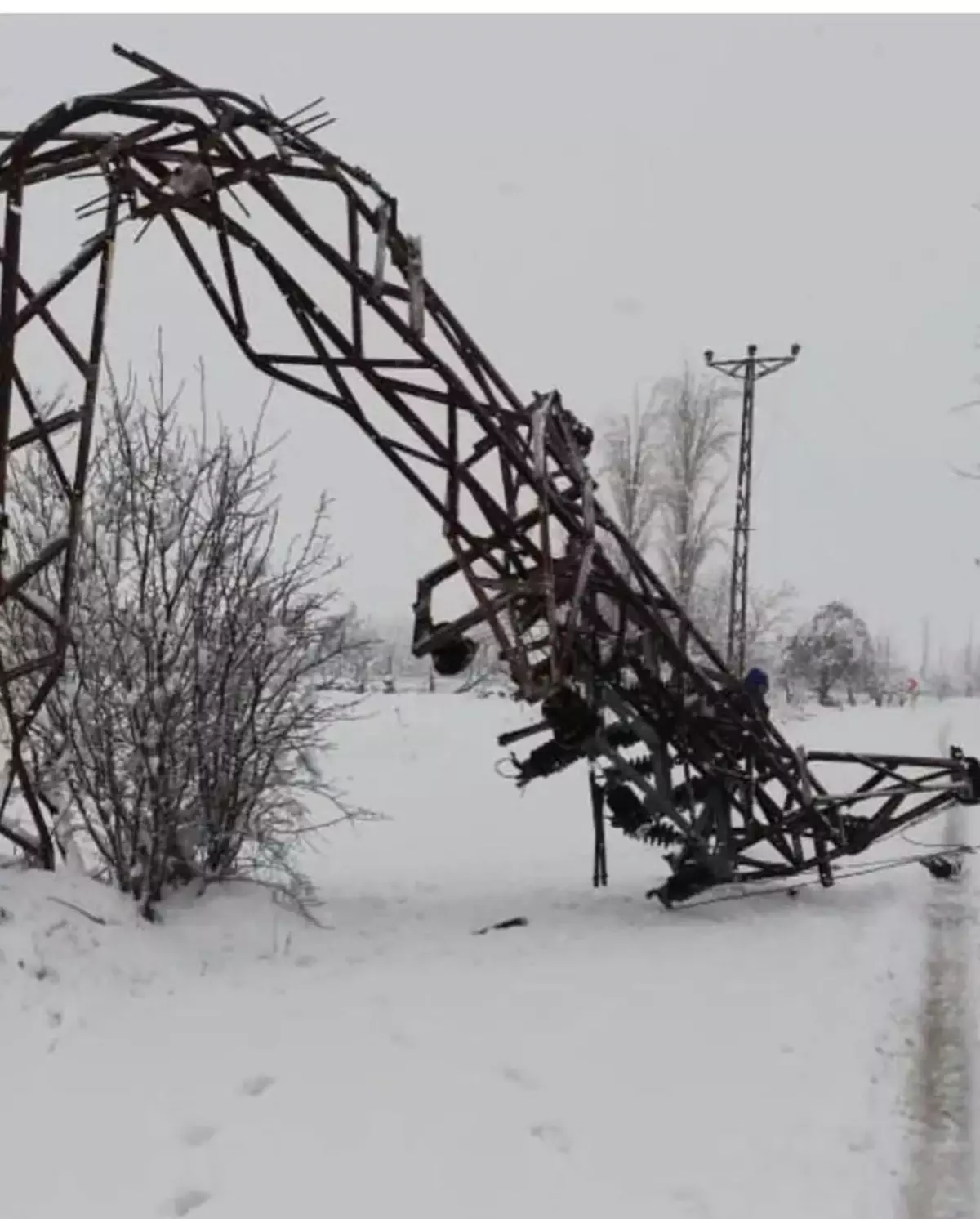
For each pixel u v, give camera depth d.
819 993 7.11
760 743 9.59
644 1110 5.36
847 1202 4.52
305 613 9.06
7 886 7.43
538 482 8.31
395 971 7.61
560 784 17.94
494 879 11.17
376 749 21.47
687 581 31.67
